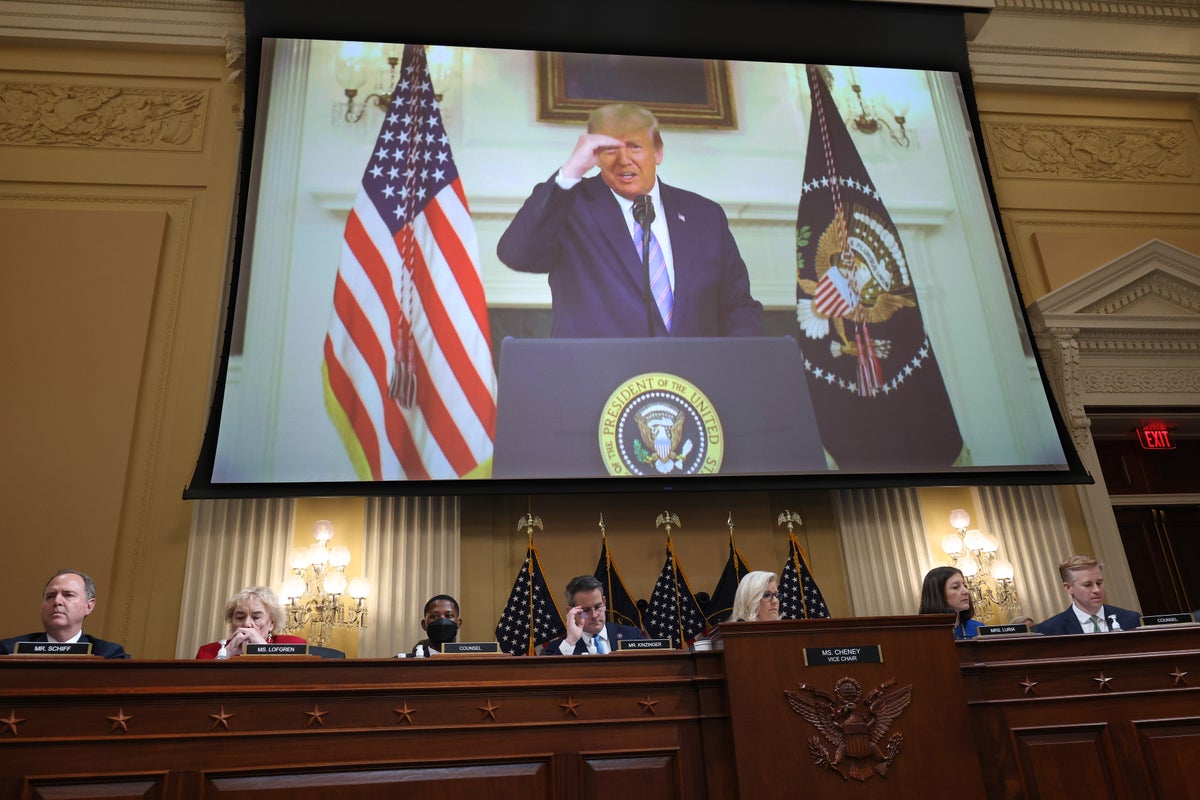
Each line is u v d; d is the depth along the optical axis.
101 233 5.83
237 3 6.48
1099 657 2.91
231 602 3.61
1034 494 5.93
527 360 5.62
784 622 2.76
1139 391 6.52
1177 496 6.77
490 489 5.29
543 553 5.46
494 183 6.04
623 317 5.81
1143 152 7.37
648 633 5.25
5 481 5.17
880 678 2.74
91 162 6.05
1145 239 7.00
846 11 6.93
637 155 6.25
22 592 4.98
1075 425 6.25
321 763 2.48
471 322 5.67
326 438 5.28
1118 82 7.48
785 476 5.56
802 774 2.61
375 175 5.93
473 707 2.62
